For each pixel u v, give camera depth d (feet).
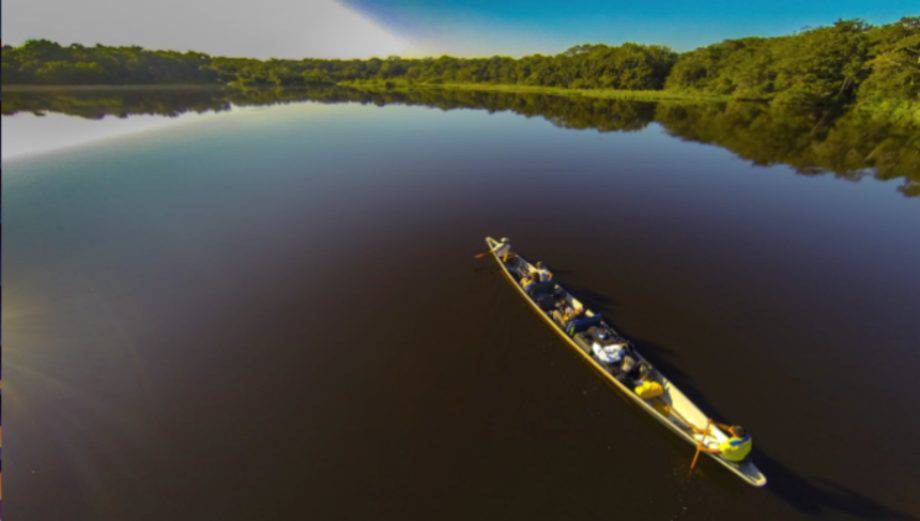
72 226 106.01
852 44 263.70
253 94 434.71
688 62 384.68
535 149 182.19
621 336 66.54
